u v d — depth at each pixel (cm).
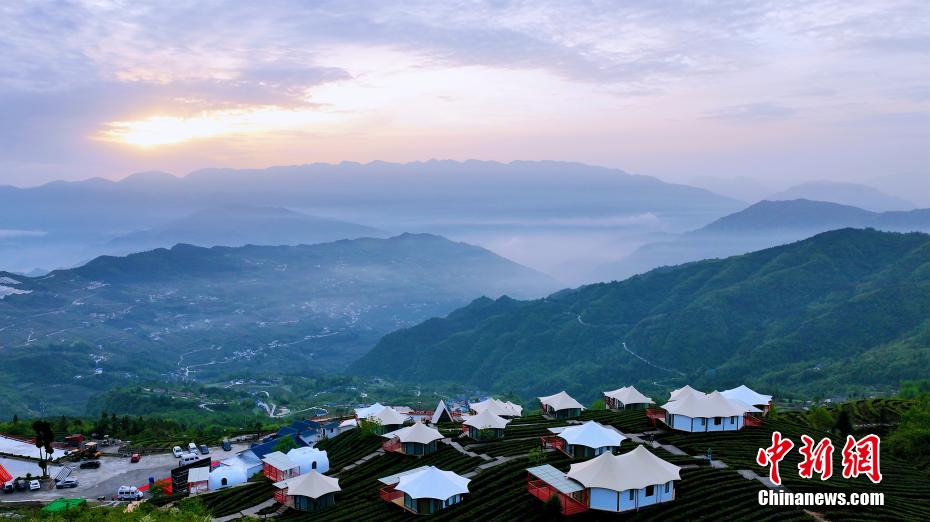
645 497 8475
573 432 10688
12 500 12888
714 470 9412
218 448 17850
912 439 12562
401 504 9994
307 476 10881
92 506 12181
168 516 9569
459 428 14525
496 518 8731
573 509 8431
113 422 19888
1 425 19950
